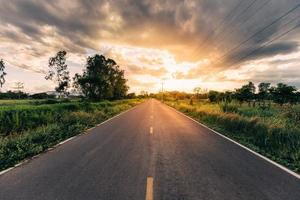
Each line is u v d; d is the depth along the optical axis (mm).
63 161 6961
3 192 4664
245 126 12891
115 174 5742
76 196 4461
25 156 7555
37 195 4516
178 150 8484
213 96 54562
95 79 61031
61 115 17203
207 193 4621
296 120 12594
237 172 5945
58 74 63594
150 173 5836
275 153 8016
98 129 14211
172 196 4469
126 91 97500
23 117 13227
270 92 50969
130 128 14695
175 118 22047
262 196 4492
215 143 9844
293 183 5191
